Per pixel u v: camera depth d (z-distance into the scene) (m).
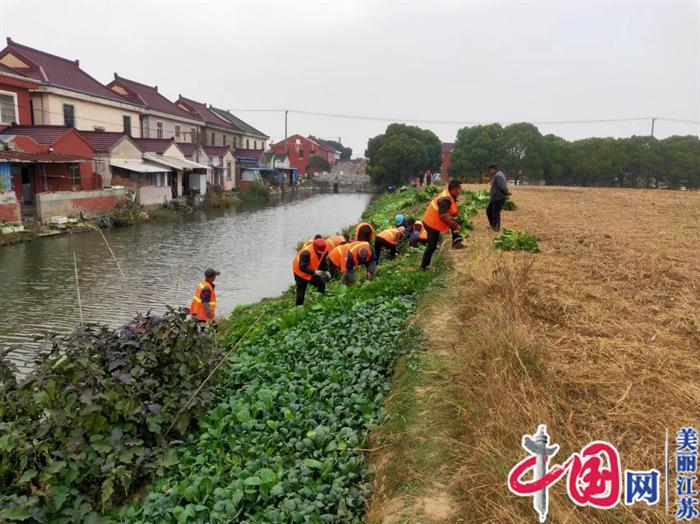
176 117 50.78
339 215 39.97
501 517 3.17
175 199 38.56
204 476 4.55
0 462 4.47
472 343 5.23
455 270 8.84
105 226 27.86
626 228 13.12
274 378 6.41
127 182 32.66
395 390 5.22
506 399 4.08
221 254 21.84
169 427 5.34
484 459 3.61
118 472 4.59
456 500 3.55
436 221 9.17
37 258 19.45
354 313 7.86
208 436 5.31
